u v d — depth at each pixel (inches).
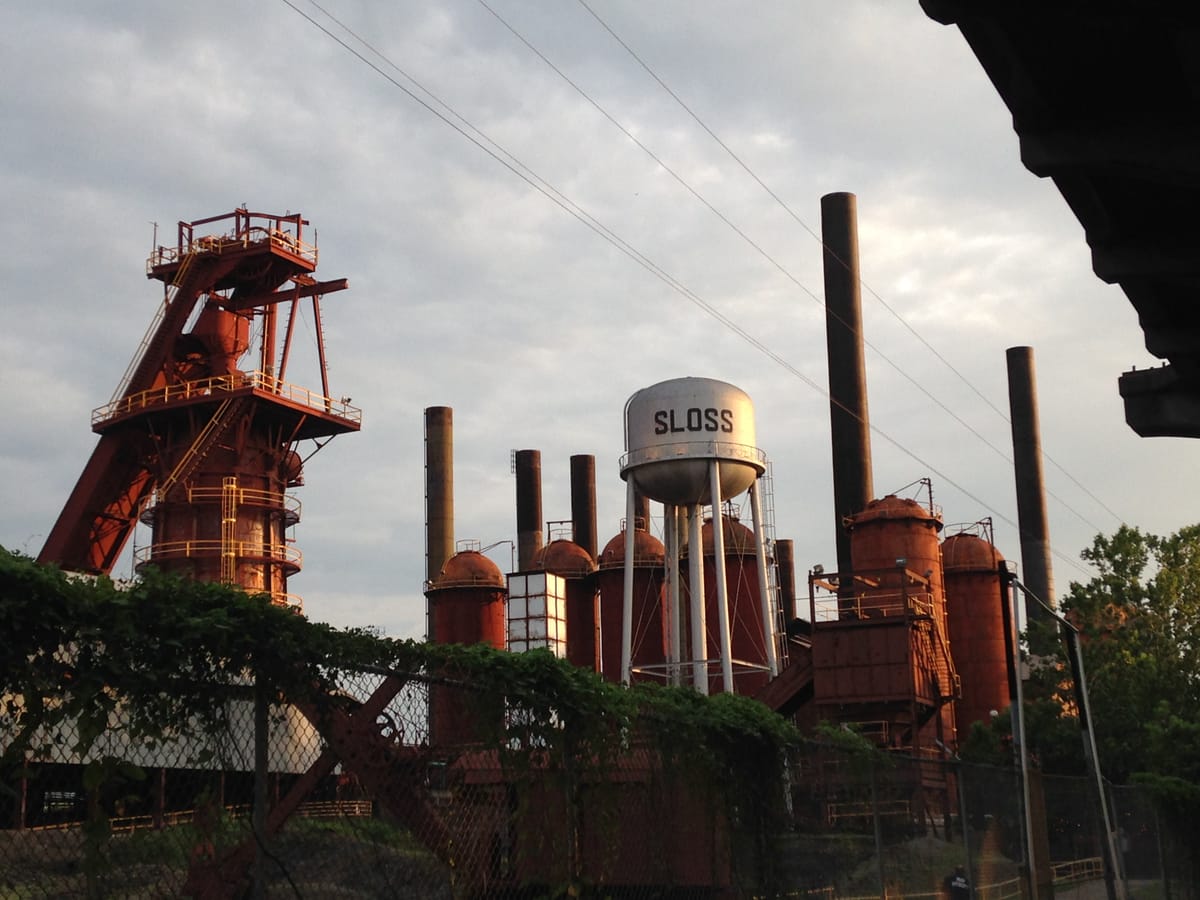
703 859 602.2
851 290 3255.4
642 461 2367.1
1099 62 452.4
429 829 462.0
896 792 917.2
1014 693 1117.1
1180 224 570.6
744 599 2997.0
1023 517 4104.3
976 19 431.2
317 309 2810.0
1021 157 490.6
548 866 496.4
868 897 749.3
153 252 2753.4
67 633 349.7
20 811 341.4
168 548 2564.0
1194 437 780.6
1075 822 1157.7
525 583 3029.0
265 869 394.3
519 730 493.4
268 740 403.9
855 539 2669.8
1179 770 1886.1
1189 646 2261.3
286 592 2704.2
